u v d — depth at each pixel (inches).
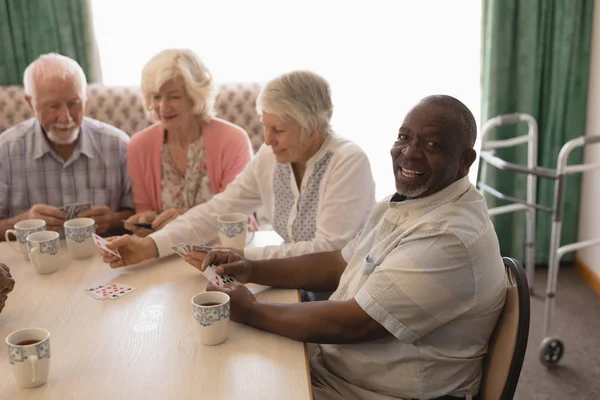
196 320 50.9
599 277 132.1
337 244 69.7
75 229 69.7
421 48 145.1
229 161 92.0
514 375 49.6
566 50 134.6
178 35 142.3
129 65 142.5
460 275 50.4
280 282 64.8
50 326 54.6
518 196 143.2
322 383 58.0
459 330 52.7
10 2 129.6
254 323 54.4
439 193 53.5
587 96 138.4
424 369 52.8
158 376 46.4
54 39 133.2
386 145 150.9
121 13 139.6
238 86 123.6
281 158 72.1
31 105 89.6
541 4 133.5
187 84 86.8
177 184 93.7
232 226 70.1
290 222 75.5
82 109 90.0
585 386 99.3
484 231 52.0
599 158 131.7
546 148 141.3
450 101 52.1
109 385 45.3
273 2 142.1
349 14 143.3
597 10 131.8
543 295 131.6
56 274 66.6
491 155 118.8
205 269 61.9
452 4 142.4
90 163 95.2
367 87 147.6
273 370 47.4
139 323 55.0
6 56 132.8
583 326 117.9
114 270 67.8
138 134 93.3
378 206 62.5
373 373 54.6
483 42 138.9
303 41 144.6
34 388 45.1
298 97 68.7
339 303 53.1
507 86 139.1
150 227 81.4
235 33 143.3
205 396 43.9
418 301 50.4
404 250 51.9
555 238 105.0
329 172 72.2
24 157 92.4
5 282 56.8
